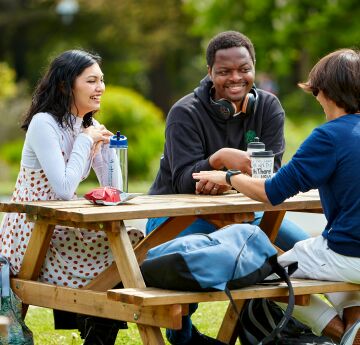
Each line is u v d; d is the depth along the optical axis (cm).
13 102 3750
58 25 5597
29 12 5575
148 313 644
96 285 726
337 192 662
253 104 829
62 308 712
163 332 916
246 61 820
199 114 827
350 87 668
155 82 5716
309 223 2000
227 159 775
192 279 617
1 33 5681
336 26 3472
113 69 5588
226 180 700
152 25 5369
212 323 948
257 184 677
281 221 776
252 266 639
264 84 4088
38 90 775
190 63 5628
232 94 823
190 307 737
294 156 663
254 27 3591
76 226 693
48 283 741
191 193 813
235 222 720
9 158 3312
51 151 744
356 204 657
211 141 832
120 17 5294
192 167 805
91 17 5519
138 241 770
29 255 739
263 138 845
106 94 2983
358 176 652
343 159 654
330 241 675
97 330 725
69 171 742
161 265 627
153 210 668
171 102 5784
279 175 666
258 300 733
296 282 672
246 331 742
